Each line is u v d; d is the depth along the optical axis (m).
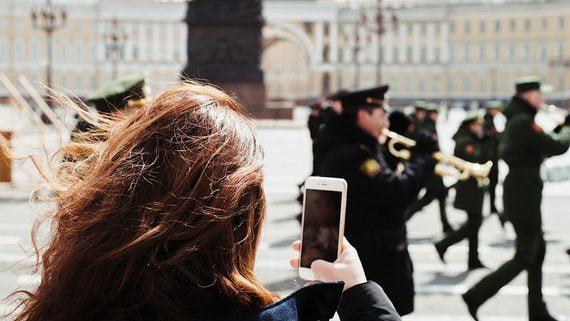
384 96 5.01
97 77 110.38
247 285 1.47
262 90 48.12
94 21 110.25
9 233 11.30
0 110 51.31
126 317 1.40
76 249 1.42
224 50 47.81
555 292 8.96
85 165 1.64
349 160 4.86
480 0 115.38
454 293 8.86
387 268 4.90
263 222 1.54
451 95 113.38
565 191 19.84
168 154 1.48
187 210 1.43
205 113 1.54
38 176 1.76
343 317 1.87
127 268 1.41
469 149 12.52
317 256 2.31
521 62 109.81
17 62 107.50
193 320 1.42
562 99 105.81
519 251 7.23
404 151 6.09
